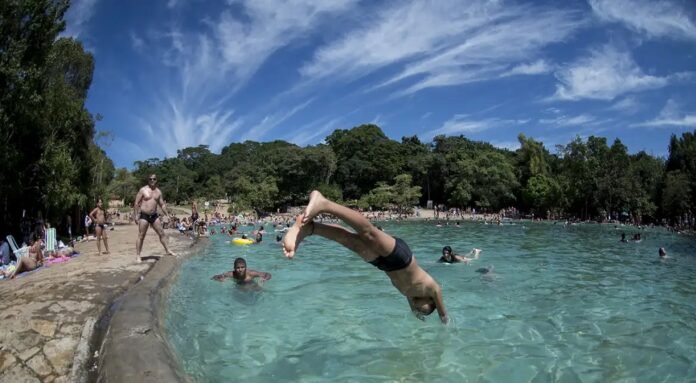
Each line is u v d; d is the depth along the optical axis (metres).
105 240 12.30
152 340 4.83
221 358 5.29
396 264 4.21
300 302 8.12
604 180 50.09
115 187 69.19
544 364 5.24
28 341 4.96
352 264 13.02
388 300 8.30
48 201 17.97
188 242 17.05
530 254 17.05
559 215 55.06
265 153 79.62
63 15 16.02
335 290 9.19
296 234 3.50
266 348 5.67
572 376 4.90
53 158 17.94
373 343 5.90
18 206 18.47
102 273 8.70
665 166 51.78
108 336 4.97
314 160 68.06
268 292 8.91
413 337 6.17
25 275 9.59
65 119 20.02
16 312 5.82
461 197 62.41
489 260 14.62
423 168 69.81
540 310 7.79
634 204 48.50
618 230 36.41
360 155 75.69
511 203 65.69
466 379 4.76
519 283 10.30
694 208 43.41
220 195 88.00
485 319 7.13
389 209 62.06
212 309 7.51
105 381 3.94
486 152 66.25
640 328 6.77
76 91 23.03
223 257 14.55
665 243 24.19
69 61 22.48
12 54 14.52
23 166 17.55
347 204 66.88
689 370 5.14
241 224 40.44
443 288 9.58
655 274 12.31
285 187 68.69
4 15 14.39
